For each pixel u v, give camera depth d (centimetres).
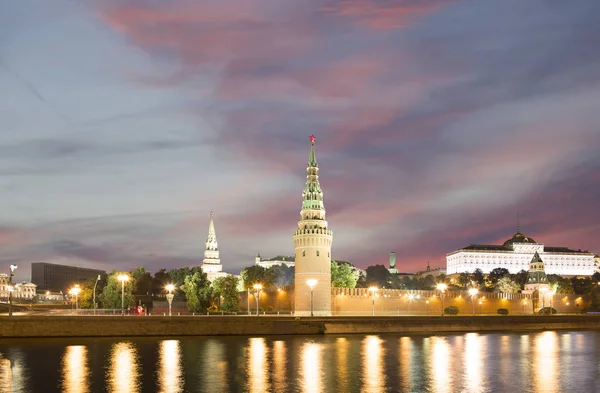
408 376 7569
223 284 19400
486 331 14775
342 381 7162
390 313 19488
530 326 15462
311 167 17788
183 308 19838
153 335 11700
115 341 10838
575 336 13550
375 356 9231
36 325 11175
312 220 17225
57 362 8281
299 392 6544
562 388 6981
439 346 10862
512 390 6831
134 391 6544
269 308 19988
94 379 7144
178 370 7750
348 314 18538
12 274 11506
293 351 9631
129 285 18188
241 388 6719
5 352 9212
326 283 17100
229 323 12262
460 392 6688
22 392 6469
